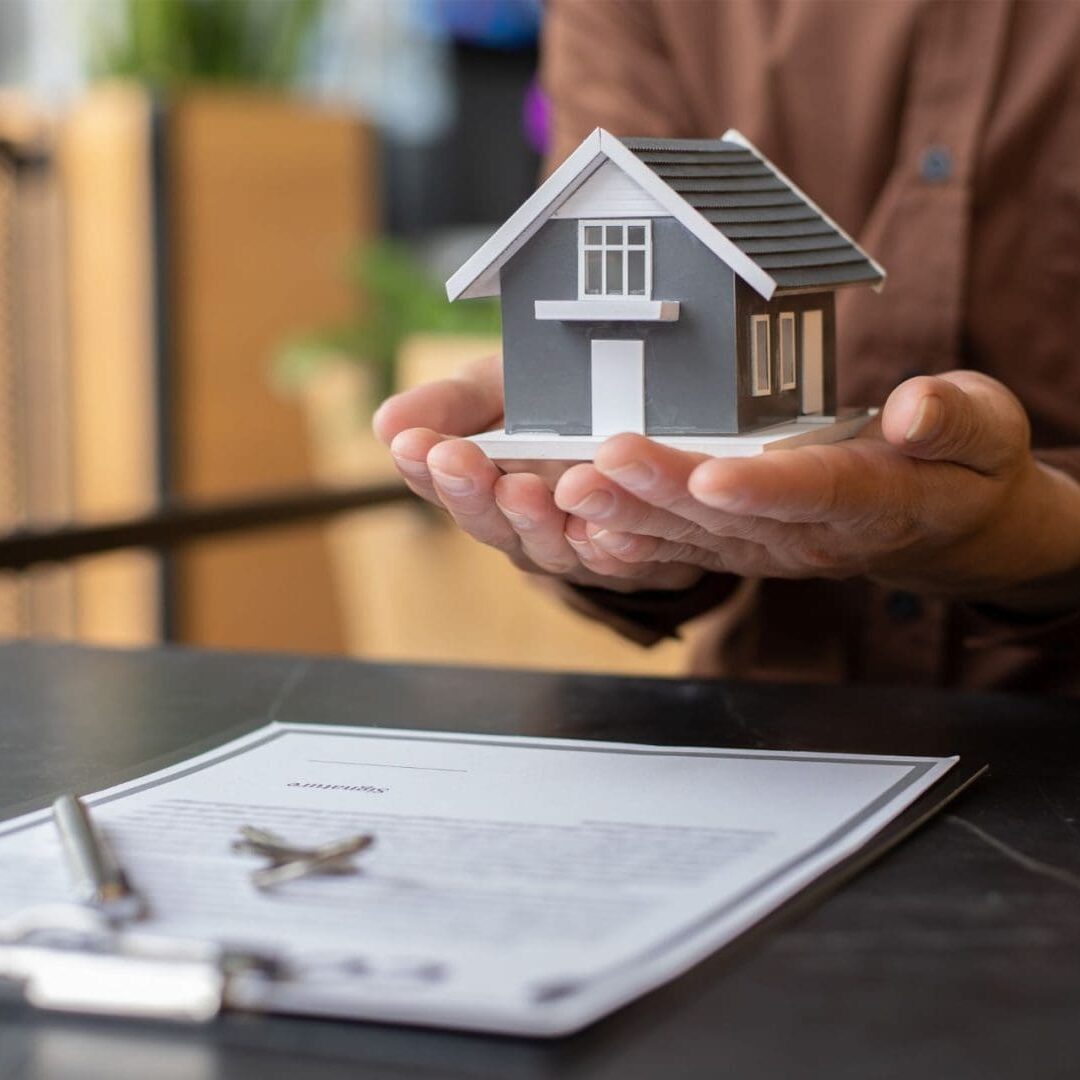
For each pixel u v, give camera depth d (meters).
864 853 0.57
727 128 1.08
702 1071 0.41
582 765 0.69
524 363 0.75
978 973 0.47
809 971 0.47
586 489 0.61
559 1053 0.42
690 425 0.73
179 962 0.45
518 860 0.55
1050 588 0.81
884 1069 0.41
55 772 0.71
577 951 0.47
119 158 2.73
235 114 2.83
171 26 2.96
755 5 1.05
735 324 0.72
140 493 2.79
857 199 1.05
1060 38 0.97
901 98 1.02
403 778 0.67
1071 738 0.75
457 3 3.31
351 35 3.56
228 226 2.83
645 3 1.09
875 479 0.63
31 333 2.84
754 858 0.55
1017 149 0.99
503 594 2.14
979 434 0.65
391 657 2.31
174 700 0.86
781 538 0.65
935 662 1.04
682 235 0.72
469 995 0.43
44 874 0.55
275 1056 0.43
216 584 2.85
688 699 0.84
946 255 1.00
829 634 1.07
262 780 0.66
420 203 3.43
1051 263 1.01
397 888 0.52
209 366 2.84
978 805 0.65
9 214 2.82
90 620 2.85
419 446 0.69
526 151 3.30
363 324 2.64
